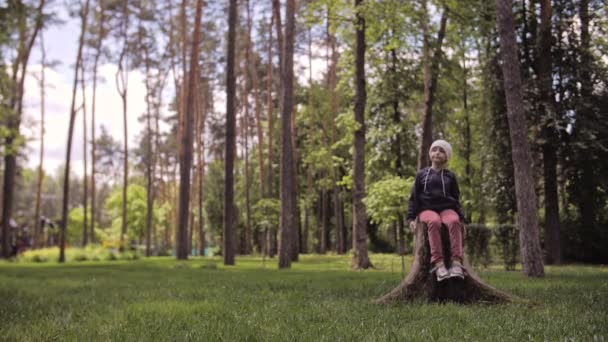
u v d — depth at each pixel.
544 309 5.53
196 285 10.23
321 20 18.92
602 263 22.39
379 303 6.27
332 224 51.97
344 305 6.11
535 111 21.38
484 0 19.00
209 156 58.91
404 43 20.17
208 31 38.72
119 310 6.20
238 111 48.66
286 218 19.34
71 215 87.56
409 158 30.06
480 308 5.60
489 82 23.58
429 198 6.64
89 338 4.23
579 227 22.62
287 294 7.82
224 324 4.79
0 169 40.09
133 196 76.75
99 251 37.28
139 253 41.69
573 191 22.53
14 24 13.86
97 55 40.62
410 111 30.86
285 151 19.50
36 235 43.28
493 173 23.64
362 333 4.16
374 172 29.55
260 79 43.62
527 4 22.58
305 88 45.44
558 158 21.94
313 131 42.19
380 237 41.16
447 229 6.45
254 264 23.84
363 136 19.05
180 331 4.48
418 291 6.39
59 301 7.53
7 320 5.58
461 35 22.39
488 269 16.38
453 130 32.12
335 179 39.88
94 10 35.59
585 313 5.07
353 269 18.19
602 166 21.41
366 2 17.88
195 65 28.39
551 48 21.73
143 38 41.22
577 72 21.47
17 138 26.08
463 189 30.53
